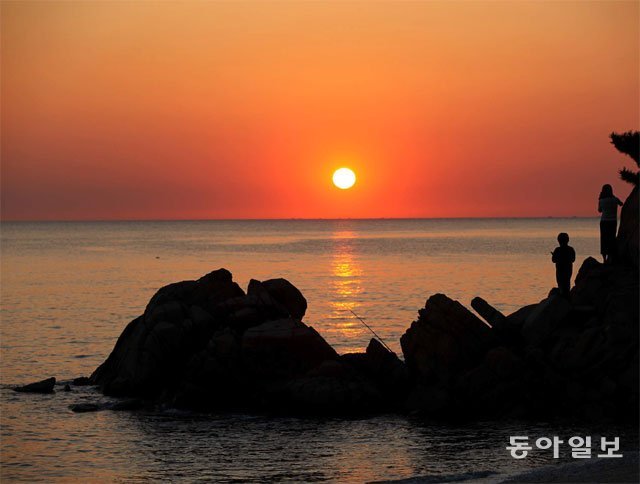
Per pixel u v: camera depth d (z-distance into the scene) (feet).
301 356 111.45
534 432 91.86
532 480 61.93
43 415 103.81
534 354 100.37
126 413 105.09
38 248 652.89
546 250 557.33
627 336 97.71
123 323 192.75
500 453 84.28
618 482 58.03
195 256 516.73
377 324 186.50
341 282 310.86
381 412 103.96
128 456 86.02
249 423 99.66
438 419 99.60
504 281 307.99
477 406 100.53
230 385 109.19
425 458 83.46
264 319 119.55
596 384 97.91
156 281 326.03
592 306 105.09
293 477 78.02
